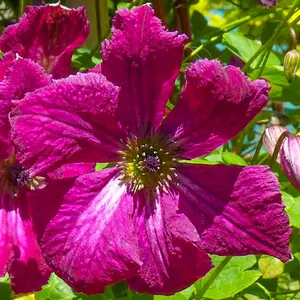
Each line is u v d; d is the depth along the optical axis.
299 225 0.29
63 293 0.27
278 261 0.31
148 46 0.24
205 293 0.29
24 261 0.24
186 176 0.25
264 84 0.24
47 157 0.23
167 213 0.25
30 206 0.24
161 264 0.24
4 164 0.26
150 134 0.26
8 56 0.25
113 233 0.24
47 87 0.23
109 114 0.24
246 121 0.24
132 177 0.25
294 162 0.27
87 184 0.24
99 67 0.25
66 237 0.23
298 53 0.32
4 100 0.23
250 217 0.24
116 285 0.30
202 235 0.24
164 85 0.25
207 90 0.24
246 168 0.24
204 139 0.25
